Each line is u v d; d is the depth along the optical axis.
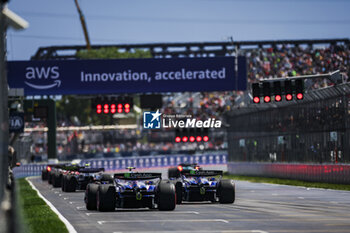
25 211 60.97
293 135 136.00
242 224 46.94
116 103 134.25
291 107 136.12
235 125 177.25
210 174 73.81
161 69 140.38
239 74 140.50
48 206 67.75
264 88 91.81
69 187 106.56
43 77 141.00
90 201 63.66
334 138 115.88
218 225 46.34
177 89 140.25
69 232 41.16
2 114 35.50
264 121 153.50
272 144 148.75
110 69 140.62
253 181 144.50
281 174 142.50
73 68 140.88
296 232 40.53
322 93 118.94
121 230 43.38
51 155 173.62
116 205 63.59
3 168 35.00
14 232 19.55
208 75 140.00
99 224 48.31
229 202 72.38
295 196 89.00
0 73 40.88
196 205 70.31
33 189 112.06
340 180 113.00
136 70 140.50
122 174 62.94
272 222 48.47
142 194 61.22
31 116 173.25
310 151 127.31
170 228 44.44
